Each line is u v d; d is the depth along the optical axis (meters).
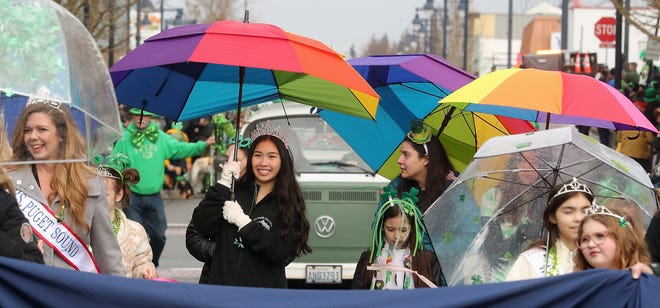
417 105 11.70
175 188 34.72
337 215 15.66
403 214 9.01
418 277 9.02
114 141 7.55
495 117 11.48
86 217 7.77
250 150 9.17
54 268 6.37
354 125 11.87
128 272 10.44
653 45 33.44
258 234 8.80
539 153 8.49
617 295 6.57
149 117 16.80
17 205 6.88
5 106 7.59
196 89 10.02
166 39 8.44
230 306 6.46
